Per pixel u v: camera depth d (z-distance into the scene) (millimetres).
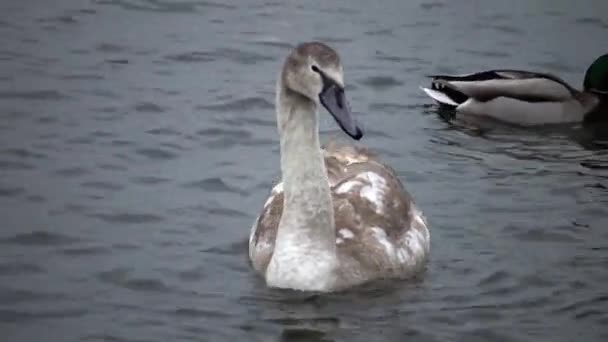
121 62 20156
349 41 21281
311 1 22844
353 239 14250
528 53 21516
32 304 13602
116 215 15656
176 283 14133
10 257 14570
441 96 19578
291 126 13703
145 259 14656
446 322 13398
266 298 13797
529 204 16391
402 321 13391
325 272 13875
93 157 17156
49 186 16312
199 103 18922
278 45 20953
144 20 21719
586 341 13023
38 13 21750
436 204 16312
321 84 13125
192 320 13352
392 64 20641
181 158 17328
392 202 14820
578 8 22984
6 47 20391
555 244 15273
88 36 20969
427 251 14867
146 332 13109
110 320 13336
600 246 15203
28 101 18672
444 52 21203
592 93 20484
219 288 14047
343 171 15258
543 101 20016
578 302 13844
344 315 13500
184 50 20641
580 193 16797
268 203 15102
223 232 15406
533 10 22891
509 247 15172
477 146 18641
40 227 15250
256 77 19875
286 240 13938
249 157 17453
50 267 14406
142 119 18359
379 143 18203
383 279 14180
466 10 22797
